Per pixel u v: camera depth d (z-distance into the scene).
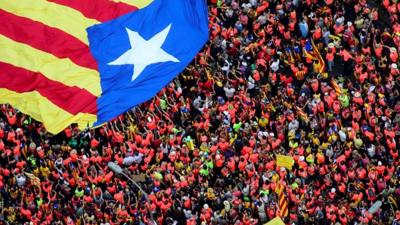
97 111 82.44
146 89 83.94
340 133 139.88
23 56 81.12
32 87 81.00
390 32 151.38
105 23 84.12
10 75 80.75
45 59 81.50
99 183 134.50
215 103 142.12
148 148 137.25
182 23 86.44
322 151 138.25
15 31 81.38
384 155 138.75
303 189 135.00
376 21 152.50
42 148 136.50
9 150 136.62
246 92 144.00
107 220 132.12
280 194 133.75
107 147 136.62
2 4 81.62
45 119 81.06
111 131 137.25
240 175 135.12
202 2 88.62
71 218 132.62
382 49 149.75
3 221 133.00
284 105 142.38
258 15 150.62
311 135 139.88
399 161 138.75
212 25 148.50
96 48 83.31
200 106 141.88
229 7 150.88
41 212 133.25
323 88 144.25
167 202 132.75
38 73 81.06
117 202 133.00
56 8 82.88
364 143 139.88
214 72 145.00
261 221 132.75
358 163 137.75
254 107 142.38
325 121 141.38
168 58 85.56
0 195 134.38
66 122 81.44
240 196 133.50
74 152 135.50
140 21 85.25
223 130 138.50
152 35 85.31
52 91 81.31
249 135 139.00
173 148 137.12
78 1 83.56
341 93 143.62
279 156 136.62
